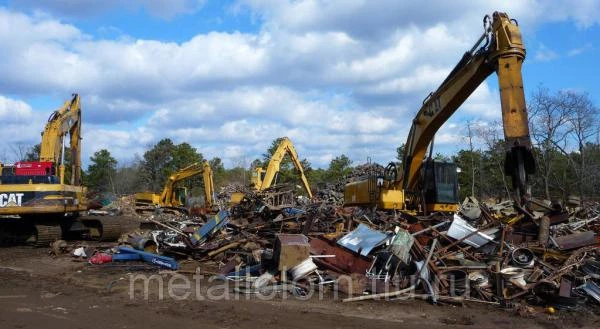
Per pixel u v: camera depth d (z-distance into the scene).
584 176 43.69
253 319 8.83
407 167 18.12
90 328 8.38
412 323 8.70
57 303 10.14
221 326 8.44
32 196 18.73
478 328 8.48
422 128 17.25
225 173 88.50
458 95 15.33
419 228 14.31
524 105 12.98
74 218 21.62
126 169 85.62
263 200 22.95
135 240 16.53
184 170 39.28
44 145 20.27
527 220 12.84
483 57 13.99
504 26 13.36
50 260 15.89
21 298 10.60
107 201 44.88
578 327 8.67
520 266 11.20
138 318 8.96
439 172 18.92
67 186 19.67
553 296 10.00
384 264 11.76
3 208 18.53
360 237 12.56
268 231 18.19
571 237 12.41
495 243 12.41
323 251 12.61
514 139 12.80
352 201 21.03
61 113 20.70
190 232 17.41
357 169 48.91
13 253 17.47
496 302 10.23
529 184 12.84
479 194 50.59
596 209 24.17
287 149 37.16
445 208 18.72
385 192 18.08
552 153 45.25
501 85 13.23
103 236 20.98
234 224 18.89
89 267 14.23
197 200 41.19
